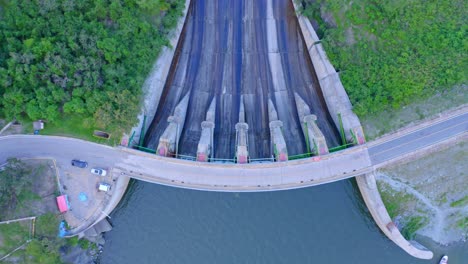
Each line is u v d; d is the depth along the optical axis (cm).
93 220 6294
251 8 6969
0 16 6078
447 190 6575
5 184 5628
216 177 6309
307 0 6788
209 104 6950
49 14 5944
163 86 6862
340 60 6556
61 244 5997
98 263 6462
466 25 6397
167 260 6400
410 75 6353
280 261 6406
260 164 6266
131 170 6322
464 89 6494
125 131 6247
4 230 5912
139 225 6512
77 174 6278
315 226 6512
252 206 6500
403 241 6372
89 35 5941
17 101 5841
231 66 6969
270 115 6756
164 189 6569
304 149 6825
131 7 6312
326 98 6850
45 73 5862
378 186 6538
